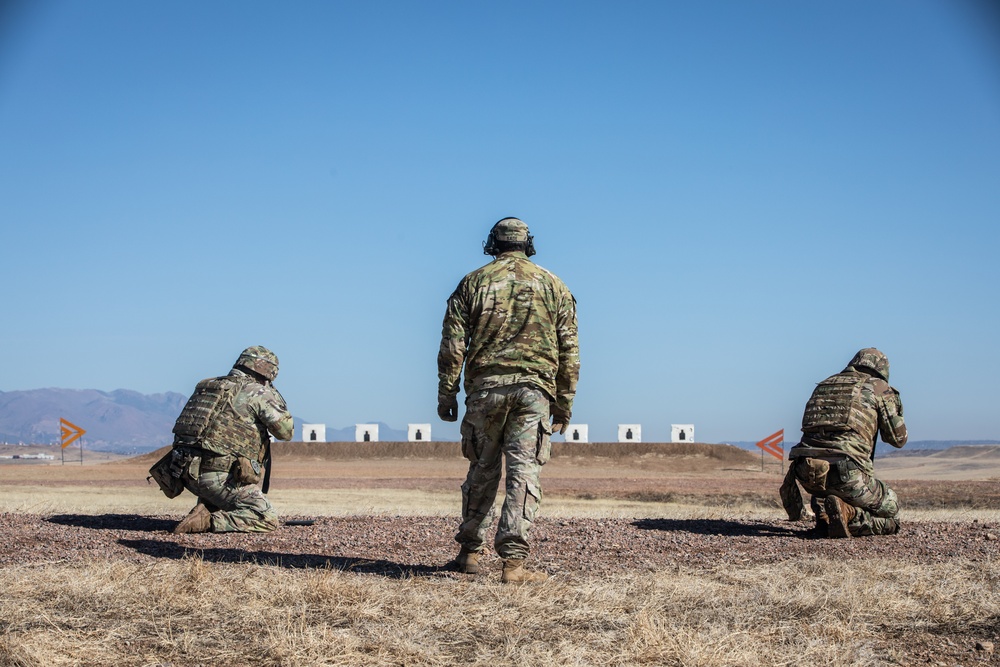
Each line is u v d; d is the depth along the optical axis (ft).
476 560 27.50
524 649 18.88
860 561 29.63
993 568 27.94
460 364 26.48
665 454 185.16
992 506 72.59
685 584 24.93
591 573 27.20
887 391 37.88
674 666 18.19
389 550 32.07
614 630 20.61
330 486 96.89
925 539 35.78
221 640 19.35
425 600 22.66
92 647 18.63
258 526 36.73
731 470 162.40
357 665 17.92
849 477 36.11
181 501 65.77
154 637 19.51
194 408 37.06
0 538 32.53
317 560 29.50
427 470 150.20
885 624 21.59
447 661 18.30
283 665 17.84
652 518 45.03
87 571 25.17
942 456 225.15
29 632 19.26
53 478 113.09
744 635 19.83
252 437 37.14
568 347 26.50
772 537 36.35
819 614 21.90
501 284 26.03
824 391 38.14
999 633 20.88
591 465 171.94
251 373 38.17
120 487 88.84
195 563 25.82
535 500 25.52
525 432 25.63
